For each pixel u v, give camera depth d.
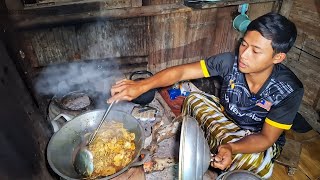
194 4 2.66
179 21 2.85
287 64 3.23
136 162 1.49
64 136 1.62
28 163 1.29
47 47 2.55
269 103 1.91
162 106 2.67
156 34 2.86
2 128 1.05
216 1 2.72
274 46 1.52
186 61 3.25
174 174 2.09
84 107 2.16
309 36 2.84
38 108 1.72
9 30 1.38
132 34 2.77
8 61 1.27
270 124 1.84
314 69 2.87
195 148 1.34
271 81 1.85
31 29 2.37
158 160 2.09
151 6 2.60
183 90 3.10
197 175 1.33
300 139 2.90
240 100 2.05
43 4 2.28
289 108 1.80
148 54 2.99
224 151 1.65
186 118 1.48
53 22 2.35
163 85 2.05
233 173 1.81
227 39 3.23
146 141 2.19
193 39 3.07
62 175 1.37
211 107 2.40
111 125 1.74
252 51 1.58
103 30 2.64
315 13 2.71
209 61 2.10
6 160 1.04
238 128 2.19
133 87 1.83
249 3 2.89
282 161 2.44
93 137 1.62
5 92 1.15
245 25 2.81
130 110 2.45
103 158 1.57
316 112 2.98
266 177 2.08
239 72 1.98
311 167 2.58
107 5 2.46
